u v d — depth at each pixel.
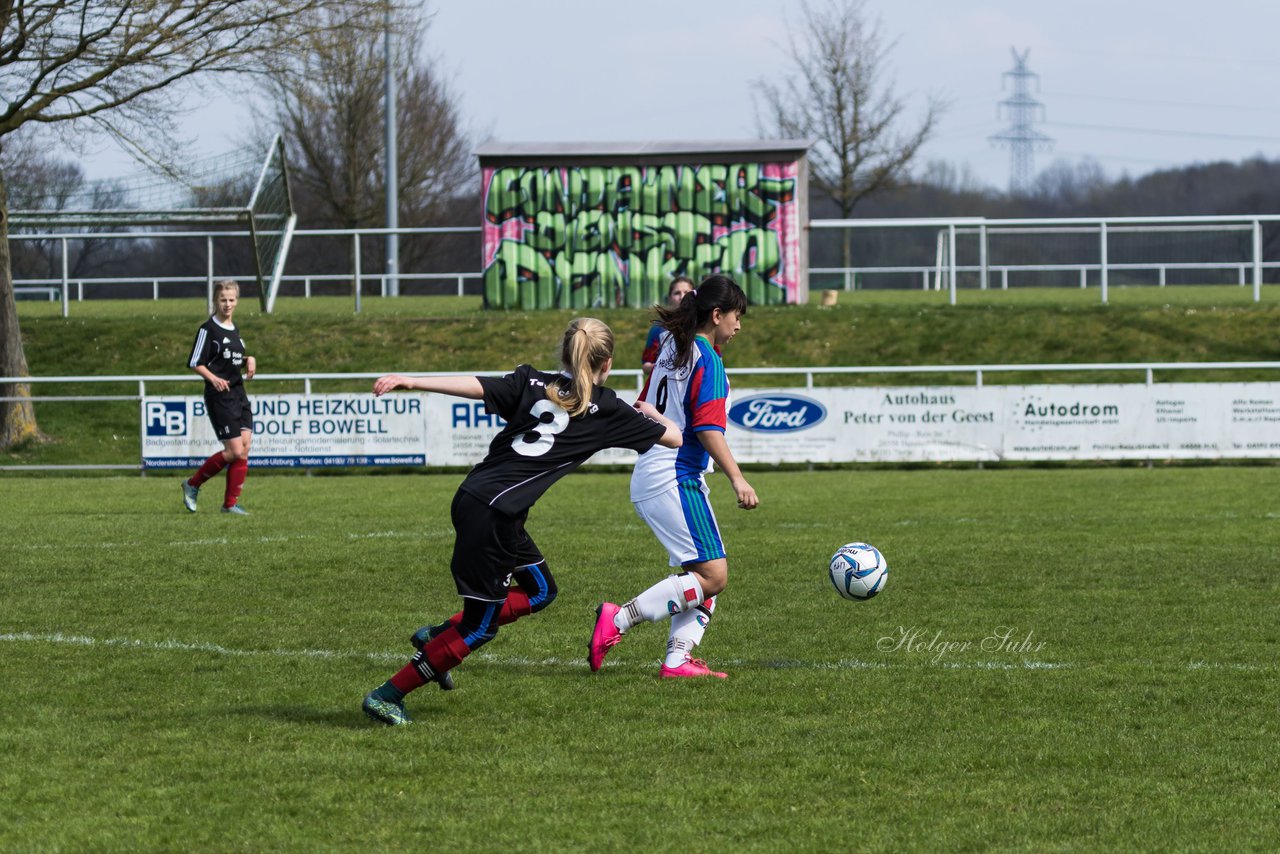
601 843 11.75
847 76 115.81
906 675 18.03
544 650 19.83
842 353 62.12
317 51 62.62
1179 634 20.48
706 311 17.61
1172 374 58.28
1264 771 13.75
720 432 17.48
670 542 17.92
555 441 15.57
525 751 14.55
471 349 63.66
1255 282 67.56
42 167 74.50
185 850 11.66
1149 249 96.06
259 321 67.31
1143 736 15.02
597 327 15.93
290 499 40.12
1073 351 61.56
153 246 123.31
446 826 12.19
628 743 14.85
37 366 63.53
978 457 47.50
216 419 36.31
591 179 69.25
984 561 27.47
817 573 26.30
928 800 12.90
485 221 69.75
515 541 15.52
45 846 11.71
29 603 23.58
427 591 24.78
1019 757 14.23
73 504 39.34
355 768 13.95
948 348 62.22
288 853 11.57
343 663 19.00
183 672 18.42
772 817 12.41
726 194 68.88
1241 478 42.91
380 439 48.28
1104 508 35.94
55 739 15.02
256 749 14.66
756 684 17.58
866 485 42.56
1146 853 11.49
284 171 76.38
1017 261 97.19
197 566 27.47
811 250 99.75
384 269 138.75
